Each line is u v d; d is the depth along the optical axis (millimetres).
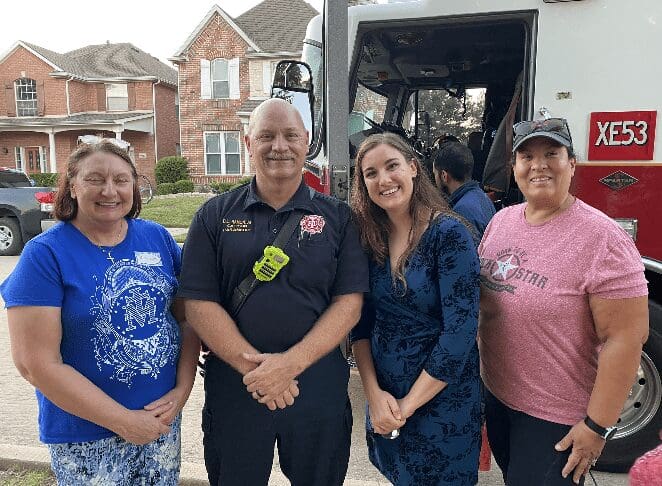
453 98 5070
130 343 1950
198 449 3484
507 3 3135
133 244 2064
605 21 2988
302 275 2105
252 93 24578
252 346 2096
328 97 3053
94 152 1943
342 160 3070
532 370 1979
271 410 2104
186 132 25125
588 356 1939
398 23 3352
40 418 2002
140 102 27766
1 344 5543
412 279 2074
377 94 4676
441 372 2006
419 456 2117
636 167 3010
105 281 1936
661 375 3023
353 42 3420
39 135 27031
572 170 1978
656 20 2924
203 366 2291
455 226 2033
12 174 10984
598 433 1871
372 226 2178
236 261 2104
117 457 1979
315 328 2104
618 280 1793
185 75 24828
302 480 2258
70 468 1955
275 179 2105
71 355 1907
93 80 27672
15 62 27344
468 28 3723
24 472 3152
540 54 3086
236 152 25031
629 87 2986
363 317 2326
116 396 1952
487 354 2170
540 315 1925
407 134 4832
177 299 2293
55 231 1956
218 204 2180
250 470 2174
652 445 3062
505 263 2035
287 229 2121
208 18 24250
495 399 2215
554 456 1968
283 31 25188
